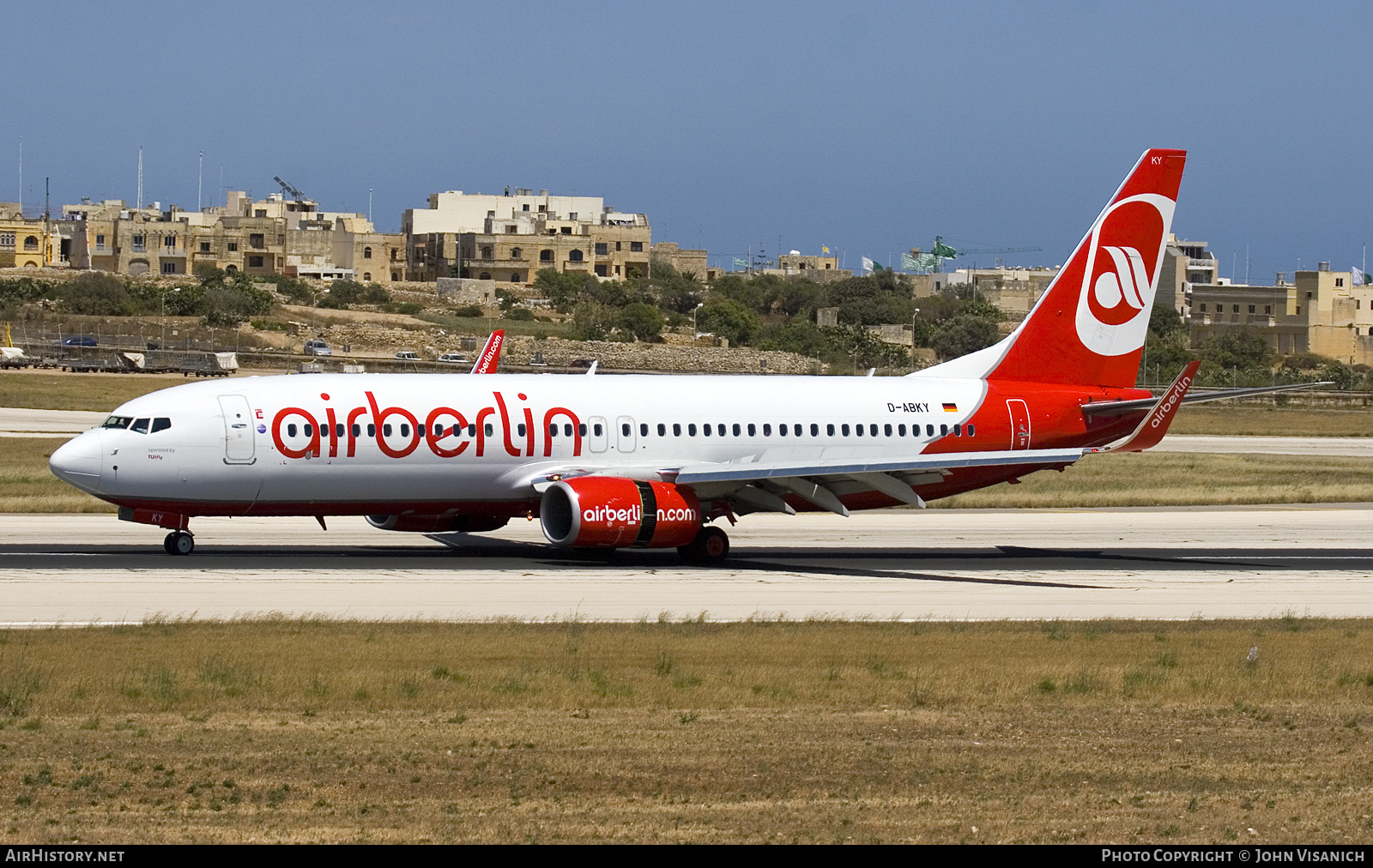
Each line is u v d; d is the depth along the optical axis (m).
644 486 160.38
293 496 158.88
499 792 70.56
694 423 174.50
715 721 85.62
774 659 105.38
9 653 101.06
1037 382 193.12
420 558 162.62
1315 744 83.12
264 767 73.94
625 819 66.62
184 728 81.31
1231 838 65.62
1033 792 72.38
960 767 76.56
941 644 113.50
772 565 166.12
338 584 140.00
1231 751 81.12
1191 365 161.88
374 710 86.62
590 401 171.25
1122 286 194.88
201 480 154.38
